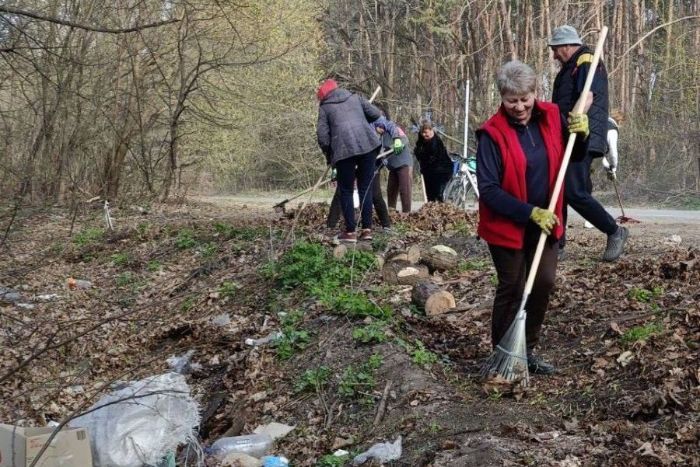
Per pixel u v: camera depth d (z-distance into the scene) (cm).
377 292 838
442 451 517
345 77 3284
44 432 512
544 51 2656
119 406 567
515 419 541
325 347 724
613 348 604
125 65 2052
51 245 1373
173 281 1092
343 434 597
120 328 927
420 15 3003
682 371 539
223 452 598
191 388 754
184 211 1911
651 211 1747
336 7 3491
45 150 1722
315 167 3198
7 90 1822
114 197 2005
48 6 1514
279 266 966
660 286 714
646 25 3391
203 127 2450
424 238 1061
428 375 633
